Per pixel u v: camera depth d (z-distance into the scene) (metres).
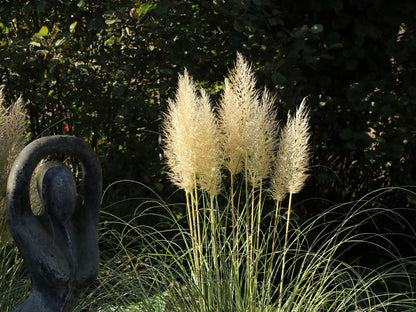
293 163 3.35
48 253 2.09
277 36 4.87
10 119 3.17
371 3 5.02
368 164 5.27
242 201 5.21
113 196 5.24
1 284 3.34
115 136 5.25
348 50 5.11
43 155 2.15
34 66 4.80
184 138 3.17
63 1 4.56
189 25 4.77
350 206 5.55
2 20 4.97
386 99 4.96
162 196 5.29
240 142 3.28
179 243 4.95
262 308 3.31
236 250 3.59
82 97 5.08
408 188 5.29
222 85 4.97
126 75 5.03
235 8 4.55
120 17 4.54
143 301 3.40
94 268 2.26
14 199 2.09
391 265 5.09
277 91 4.88
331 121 5.22
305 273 3.47
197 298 3.41
